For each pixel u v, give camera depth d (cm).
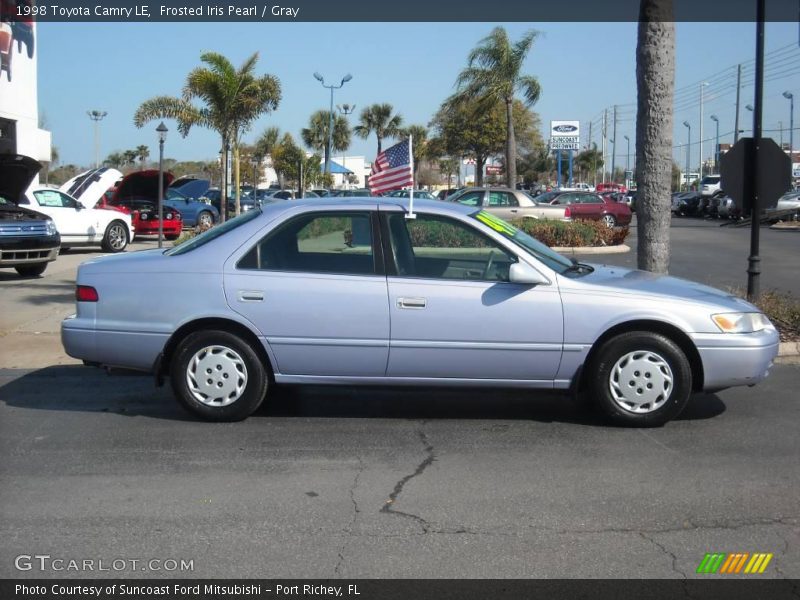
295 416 669
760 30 942
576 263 688
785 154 964
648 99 950
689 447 587
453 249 627
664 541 434
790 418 661
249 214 664
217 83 2144
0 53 2030
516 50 2852
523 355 613
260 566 407
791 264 1778
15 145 2147
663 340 612
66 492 501
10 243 1420
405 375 622
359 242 628
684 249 2169
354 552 421
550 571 401
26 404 707
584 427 638
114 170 2088
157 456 568
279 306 615
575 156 9206
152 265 634
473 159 4625
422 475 532
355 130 5678
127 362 634
